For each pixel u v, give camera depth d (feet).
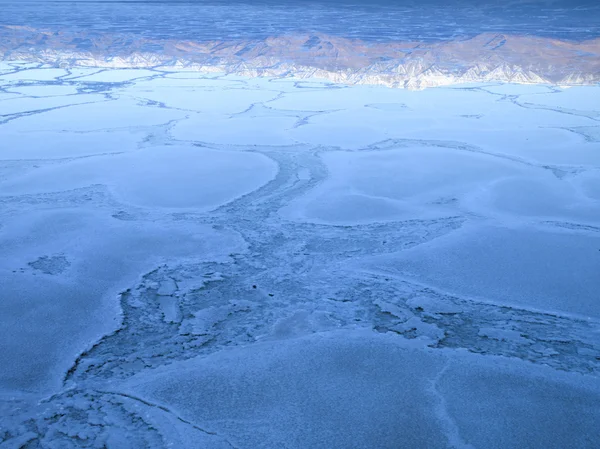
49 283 18.61
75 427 12.49
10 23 96.07
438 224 23.35
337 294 18.15
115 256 20.59
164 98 47.75
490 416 12.80
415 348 15.33
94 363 14.75
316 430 12.42
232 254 20.88
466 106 44.83
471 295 18.04
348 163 31.04
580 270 19.42
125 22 100.53
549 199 25.82
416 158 31.71
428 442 12.07
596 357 14.94
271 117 41.19
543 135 36.24
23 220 23.50
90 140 35.24
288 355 15.05
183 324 16.55
